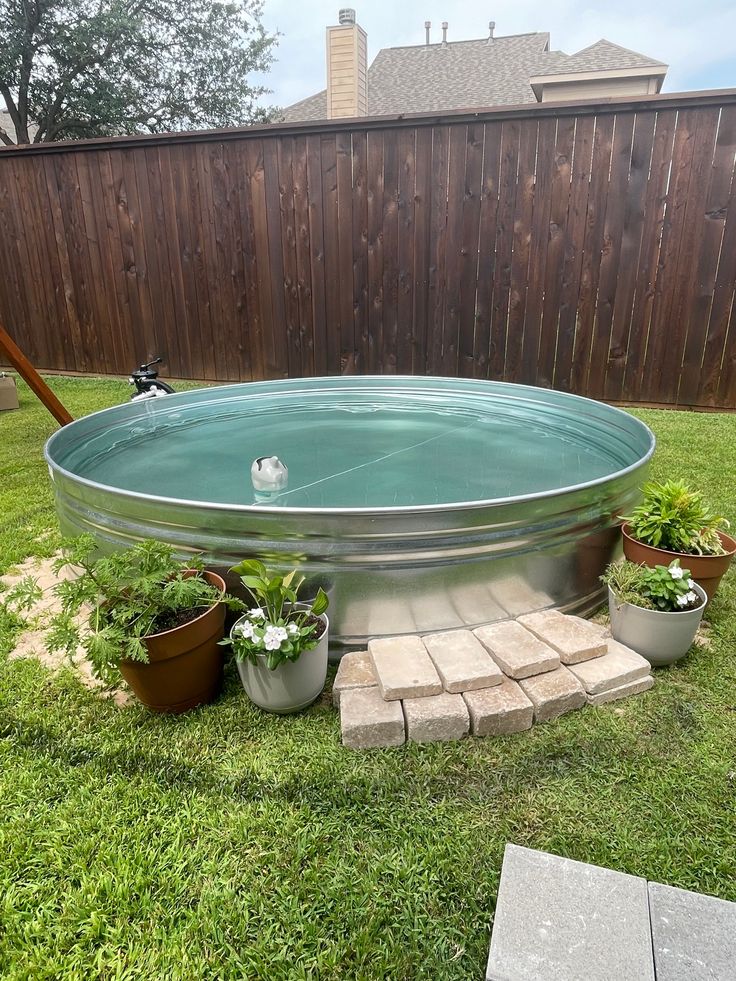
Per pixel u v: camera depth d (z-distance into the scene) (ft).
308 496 8.61
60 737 5.49
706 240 14.97
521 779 4.98
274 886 4.11
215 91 50.57
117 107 44.75
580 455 10.57
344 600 6.26
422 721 5.26
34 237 20.76
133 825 4.57
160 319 20.40
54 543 9.45
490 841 4.43
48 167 19.66
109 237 19.92
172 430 12.66
